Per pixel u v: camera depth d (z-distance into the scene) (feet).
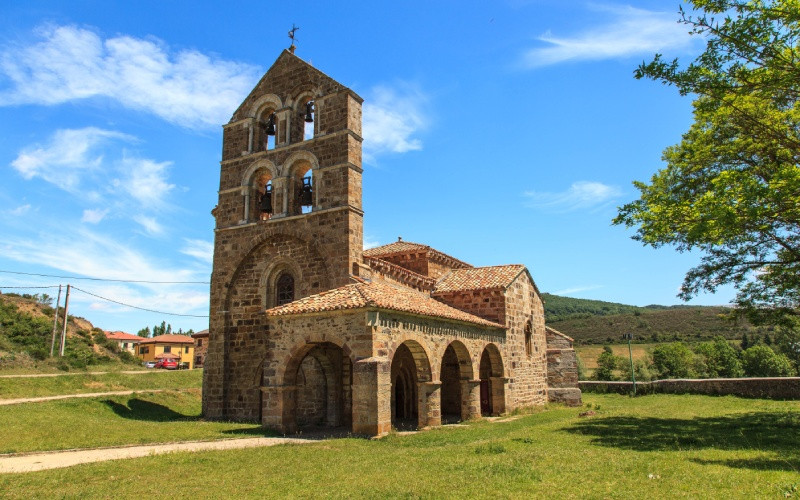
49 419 68.64
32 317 181.37
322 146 87.56
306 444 53.83
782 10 44.88
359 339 60.64
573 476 34.99
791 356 202.90
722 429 61.41
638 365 206.08
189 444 55.72
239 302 90.17
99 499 31.30
